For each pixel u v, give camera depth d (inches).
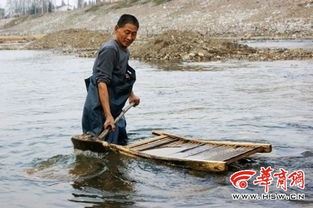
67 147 225.6
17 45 1759.4
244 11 2076.8
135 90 437.7
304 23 1724.9
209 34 1743.4
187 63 740.0
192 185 171.6
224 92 410.9
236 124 272.4
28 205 154.9
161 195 162.2
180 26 2095.2
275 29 1706.4
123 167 192.2
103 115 227.3
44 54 1186.6
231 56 824.3
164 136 232.7
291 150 214.8
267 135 244.2
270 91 409.4
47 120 297.4
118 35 229.1
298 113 303.0
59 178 181.3
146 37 1699.1
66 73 646.5
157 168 190.7
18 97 414.9
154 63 757.9
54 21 3388.3
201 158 193.8
